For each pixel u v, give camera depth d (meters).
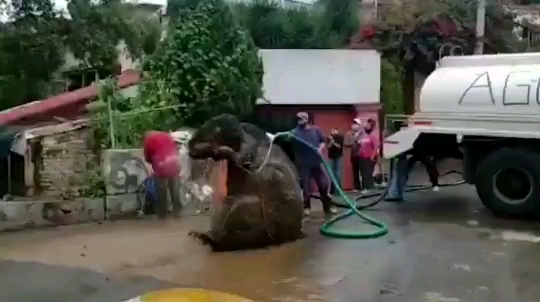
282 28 19.25
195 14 15.26
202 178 10.67
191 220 9.94
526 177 9.77
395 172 11.68
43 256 7.63
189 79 14.74
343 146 14.20
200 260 7.44
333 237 8.62
